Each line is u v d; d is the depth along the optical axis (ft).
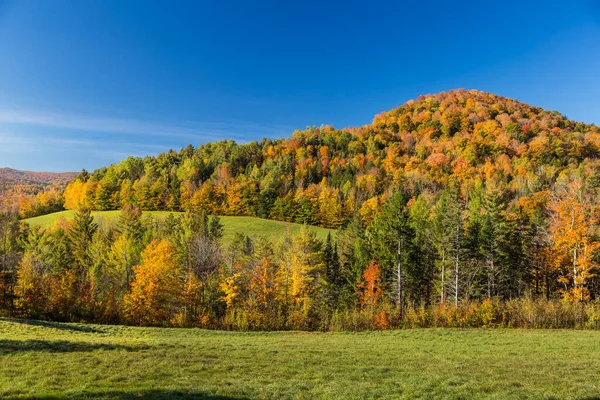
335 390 44.14
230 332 120.06
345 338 107.34
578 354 73.72
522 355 74.08
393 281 165.78
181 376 51.06
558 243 141.49
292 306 159.74
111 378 47.96
